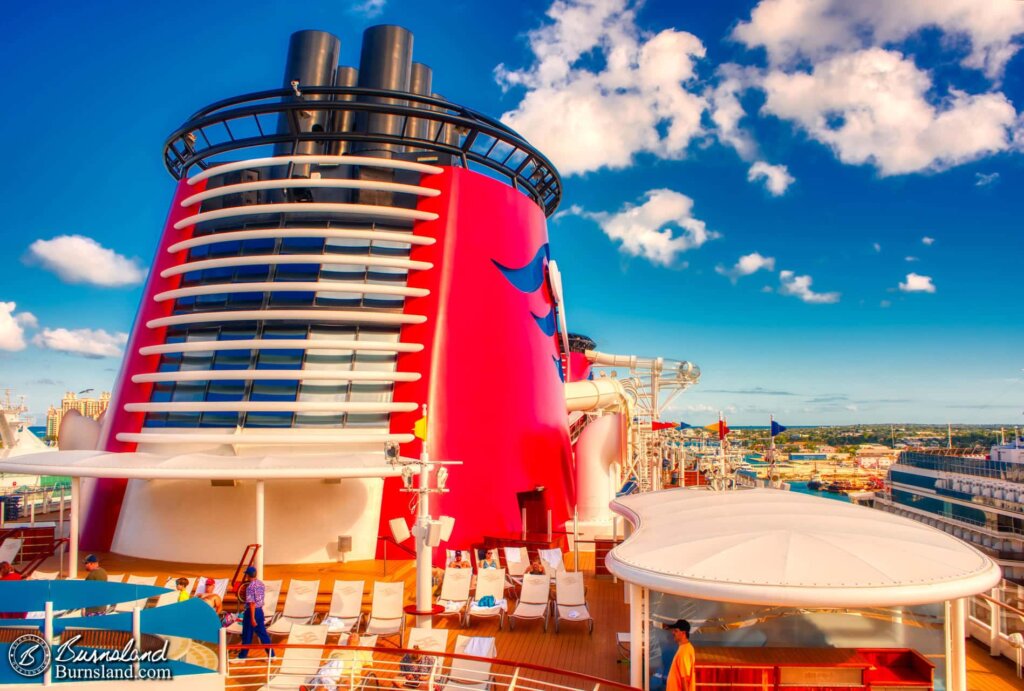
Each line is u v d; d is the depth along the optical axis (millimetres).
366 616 15078
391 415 20312
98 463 16875
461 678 10586
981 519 45594
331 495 19594
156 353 20938
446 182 23281
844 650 10578
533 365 24531
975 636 13703
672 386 42438
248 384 20172
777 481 22797
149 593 10516
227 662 10750
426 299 21562
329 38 26859
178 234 23000
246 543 19062
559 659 13258
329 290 20578
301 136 23438
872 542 10523
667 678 10133
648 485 41188
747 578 9391
